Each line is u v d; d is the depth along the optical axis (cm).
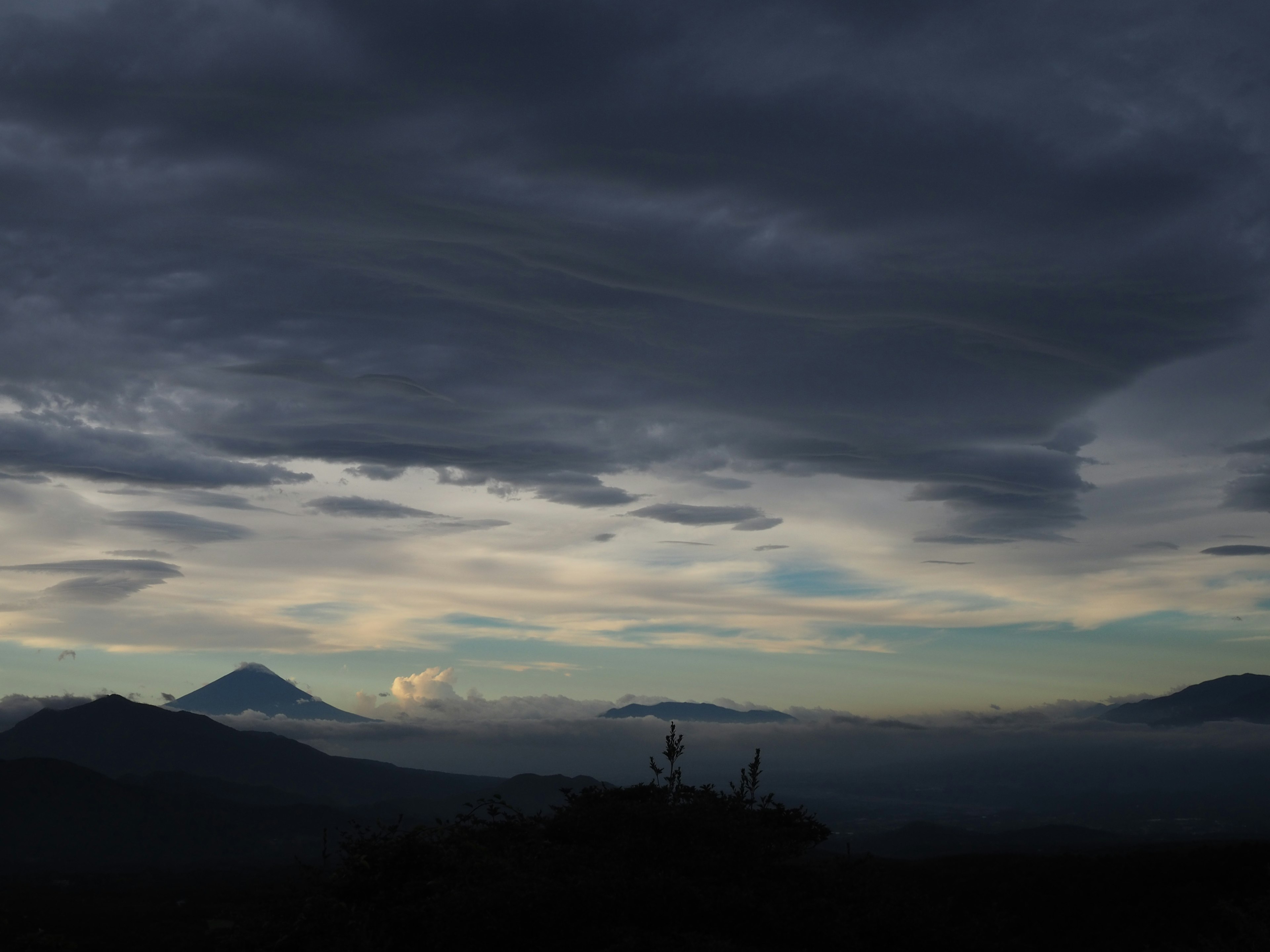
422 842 1370
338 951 1138
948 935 1282
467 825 1481
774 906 1218
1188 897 2139
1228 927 1919
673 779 1688
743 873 1321
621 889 1174
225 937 1259
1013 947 1348
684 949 1069
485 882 1197
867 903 1302
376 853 1341
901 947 1251
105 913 4984
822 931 1194
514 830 1477
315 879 1332
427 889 1255
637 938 1085
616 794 1638
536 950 1103
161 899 6038
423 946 1162
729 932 1170
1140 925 2048
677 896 1180
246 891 5784
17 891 6975
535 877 1188
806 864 1429
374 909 1227
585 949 1095
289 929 1209
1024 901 2291
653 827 1413
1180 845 3725
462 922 1120
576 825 1465
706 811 1477
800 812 1731
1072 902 2241
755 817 1633
